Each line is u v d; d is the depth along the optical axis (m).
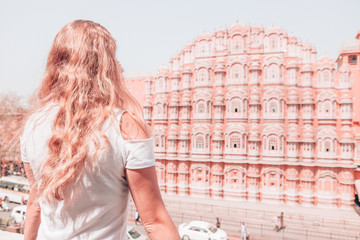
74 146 1.48
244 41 40.00
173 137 41.06
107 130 1.54
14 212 25.59
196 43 42.44
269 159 36.75
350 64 38.31
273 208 34.38
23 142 1.82
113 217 1.63
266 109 38.09
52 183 1.46
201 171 39.47
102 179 1.54
